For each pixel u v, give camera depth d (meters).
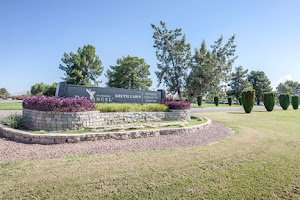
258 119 13.12
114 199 2.61
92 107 7.78
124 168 3.67
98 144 5.54
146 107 9.95
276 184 3.08
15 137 5.84
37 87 55.06
